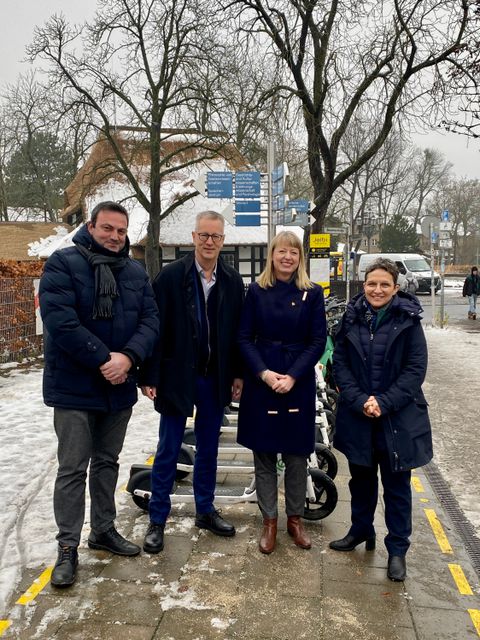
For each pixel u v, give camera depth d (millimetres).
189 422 6629
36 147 39438
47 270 3100
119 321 3193
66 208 33219
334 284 25375
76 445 3160
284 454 3578
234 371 3666
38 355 11406
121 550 3418
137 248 25953
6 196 38219
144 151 20766
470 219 63688
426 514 4172
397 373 3275
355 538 3520
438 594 3086
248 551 3504
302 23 12766
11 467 5016
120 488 4516
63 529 3162
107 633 2707
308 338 3559
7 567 3268
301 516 3662
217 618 2824
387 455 3275
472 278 19516
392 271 3305
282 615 2857
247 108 13758
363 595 3053
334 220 40125
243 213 9203
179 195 23688
